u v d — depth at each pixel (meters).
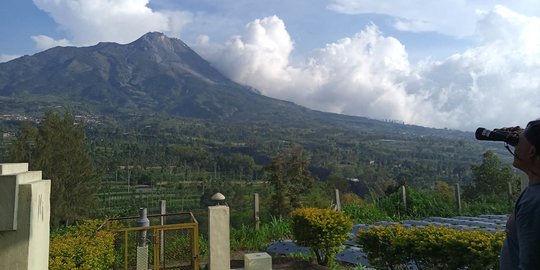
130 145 101.38
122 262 7.68
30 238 2.54
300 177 29.38
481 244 4.17
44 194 2.89
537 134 1.72
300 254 7.72
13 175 2.50
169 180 78.88
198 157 99.44
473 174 28.41
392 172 84.25
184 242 8.53
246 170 91.12
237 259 8.07
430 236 4.57
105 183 66.19
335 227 6.86
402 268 5.06
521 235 1.65
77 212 33.41
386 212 12.30
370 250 5.27
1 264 2.49
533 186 1.72
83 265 4.96
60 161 32.78
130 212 16.55
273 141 158.38
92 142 94.50
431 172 86.88
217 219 6.82
